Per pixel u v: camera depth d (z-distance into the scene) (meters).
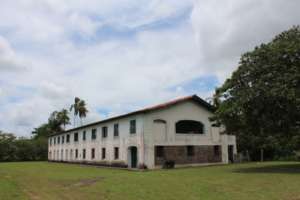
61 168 36.59
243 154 43.38
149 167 32.41
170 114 34.62
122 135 37.00
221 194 13.43
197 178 19.66
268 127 24.41
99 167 37.78
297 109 21.89
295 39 23.27
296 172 21.09
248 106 23.64
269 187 14.73
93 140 45.19
